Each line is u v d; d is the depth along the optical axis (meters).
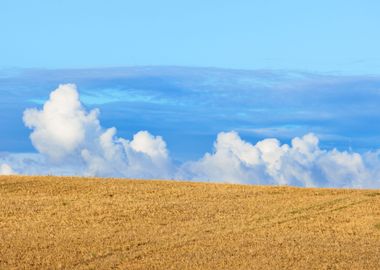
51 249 39.88
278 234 45.88
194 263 36.56
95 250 39.62
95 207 54.44
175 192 62.28
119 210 53.38
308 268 35.91
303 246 42.00
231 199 59.00
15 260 36.91
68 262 36.59
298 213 53.16
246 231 46.66
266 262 37.03
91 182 67.00
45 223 48.31
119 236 44.03
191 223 49.03
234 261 37.16
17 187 63.53
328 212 53.59
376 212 53.59
